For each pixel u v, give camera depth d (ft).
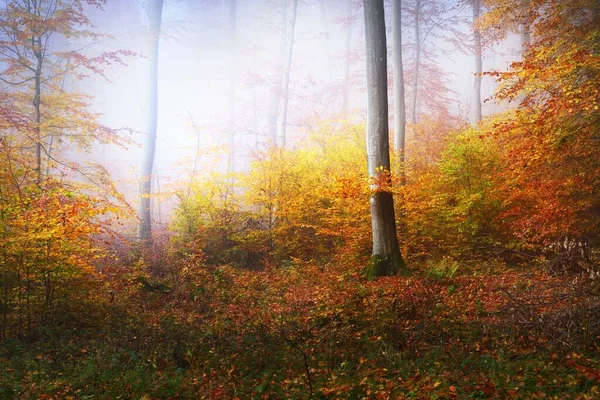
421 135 71.56
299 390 17.61
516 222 41.16
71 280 29.25
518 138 38.27
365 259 45.52
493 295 29.89
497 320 23.77
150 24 67.77
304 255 51.37
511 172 37.78
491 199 45.65
